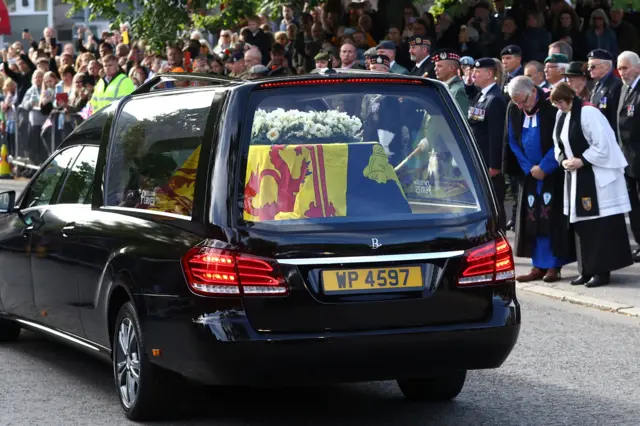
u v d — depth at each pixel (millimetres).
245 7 41688
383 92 12188
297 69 37938
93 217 13656
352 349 11430
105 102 35250
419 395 13492
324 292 11477
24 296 15508
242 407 13242
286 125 11875
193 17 45125
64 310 14312
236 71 32375
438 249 11773
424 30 33906
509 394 13883
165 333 11859
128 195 13219
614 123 24203
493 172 23531
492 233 12047
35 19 69875
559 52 25094
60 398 13742
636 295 20578
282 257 11445
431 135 12172
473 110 23844
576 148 21188
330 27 37594
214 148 11836
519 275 22609
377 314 11562
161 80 13328
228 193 11633
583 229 21391
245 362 11344
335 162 11867
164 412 12508
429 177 12055
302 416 12852
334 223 11641
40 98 41750
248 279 11406
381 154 11992
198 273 11516
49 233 14672
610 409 13156
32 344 17016
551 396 13781
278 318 11422
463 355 11820
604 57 24031
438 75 24406
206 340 11375
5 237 15938
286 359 11352
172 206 12289
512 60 25984
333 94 12055
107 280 12938
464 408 13219
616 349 16516
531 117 21953
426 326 11711
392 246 11641
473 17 35906
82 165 14672
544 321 18672
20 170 45031
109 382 14578
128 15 45219
